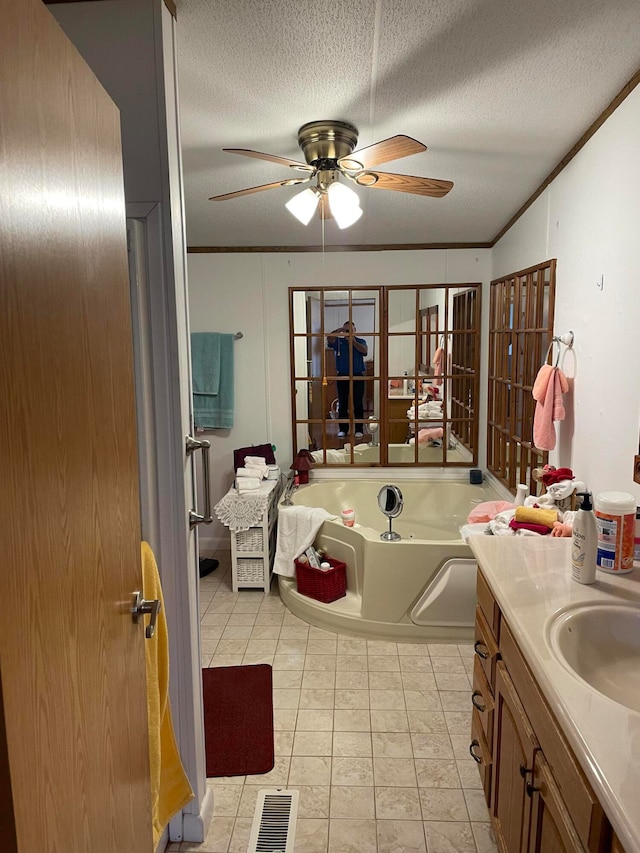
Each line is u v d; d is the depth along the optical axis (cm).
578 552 158
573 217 250
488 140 241
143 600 124
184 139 238
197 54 176
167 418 168
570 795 104
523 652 130
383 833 187
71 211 86
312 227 375
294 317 426
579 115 218
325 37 167
